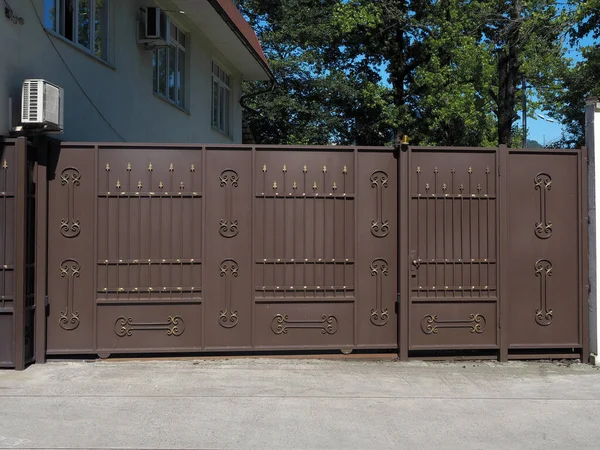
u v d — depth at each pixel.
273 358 6.98
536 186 7.02
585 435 4.88
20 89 6.81
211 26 13.27
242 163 6.90
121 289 6.77
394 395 5.76
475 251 6.98
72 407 5.31
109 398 5.56
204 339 6.84
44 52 7.43
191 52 13.30
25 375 6.21
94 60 8.90
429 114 25.91
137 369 6.49
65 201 6.72
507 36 21.47
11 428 4.84
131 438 4.68
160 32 10.61
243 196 6.90
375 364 6.82
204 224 6.84
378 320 7.00
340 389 5.91
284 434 4.80
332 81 29.17
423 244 6.93
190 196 6.84
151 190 6.82
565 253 7.04
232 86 17.44
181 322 6.84
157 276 6.82
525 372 6.59
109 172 6.78
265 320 6.91
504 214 6.97
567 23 17.83
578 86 22.31
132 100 10.38
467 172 6.98
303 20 30.28
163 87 12.27
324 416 5.19
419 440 4.73
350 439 4.73
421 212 6.94
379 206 7.01
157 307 6.81
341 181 7.00
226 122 17.34
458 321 6.95
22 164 6.36
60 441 4.60
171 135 12.26
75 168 6.74
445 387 6.03
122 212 6.79
